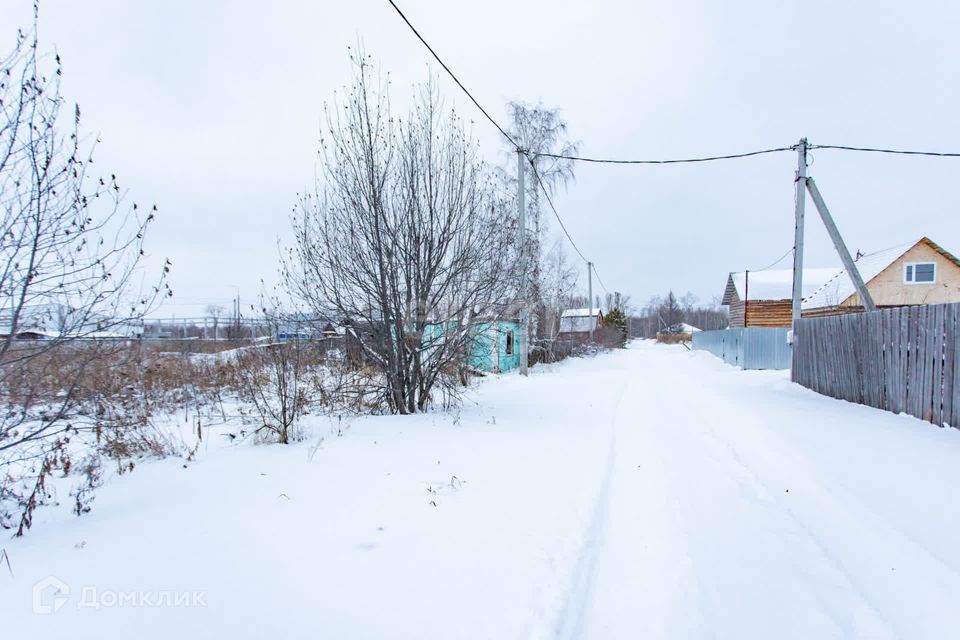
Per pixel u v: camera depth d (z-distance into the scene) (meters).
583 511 3.45
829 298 24.61
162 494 3.68
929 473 4.15
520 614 2.17
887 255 25.62
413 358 7.25
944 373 5.71
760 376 13.91
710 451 5.43
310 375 6.60
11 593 2.23
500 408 8.09
